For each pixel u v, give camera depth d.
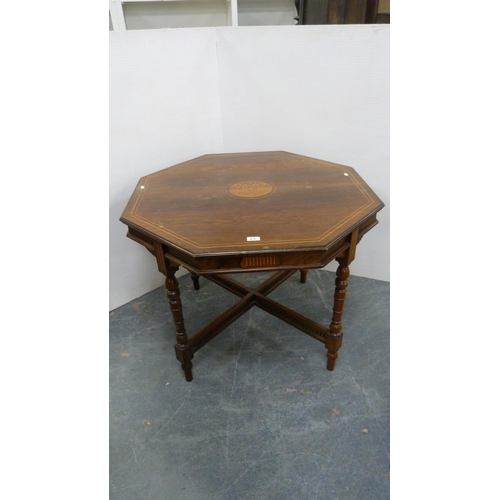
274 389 1.56
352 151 1.93
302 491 1.20
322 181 1.58
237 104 2.05
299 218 1.29
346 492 1.19
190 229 1.25
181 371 1.68
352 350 1.75
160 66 1.76
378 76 1.72
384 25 1.61
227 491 1.21
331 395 1.53
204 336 1.62
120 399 1.55
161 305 2.10
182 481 1.24
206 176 1.67
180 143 2.00
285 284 2.22
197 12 2.86
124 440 1.38
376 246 2.13
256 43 1.85
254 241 1.17
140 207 1.41
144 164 1.89
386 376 1.61
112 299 2.04
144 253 2.09
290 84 1.90
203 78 1.95
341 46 1.72
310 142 2.01
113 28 2.79
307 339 1.83
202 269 1.18
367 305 2.03
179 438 1.38
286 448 1.33
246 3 3.11
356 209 1.34
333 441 1.35
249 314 2.01
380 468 1.25
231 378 1.63
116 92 1.66
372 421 1.41
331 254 1.24
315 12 2.58
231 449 1.33
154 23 2.85
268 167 1.75
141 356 1.76
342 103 1.84
